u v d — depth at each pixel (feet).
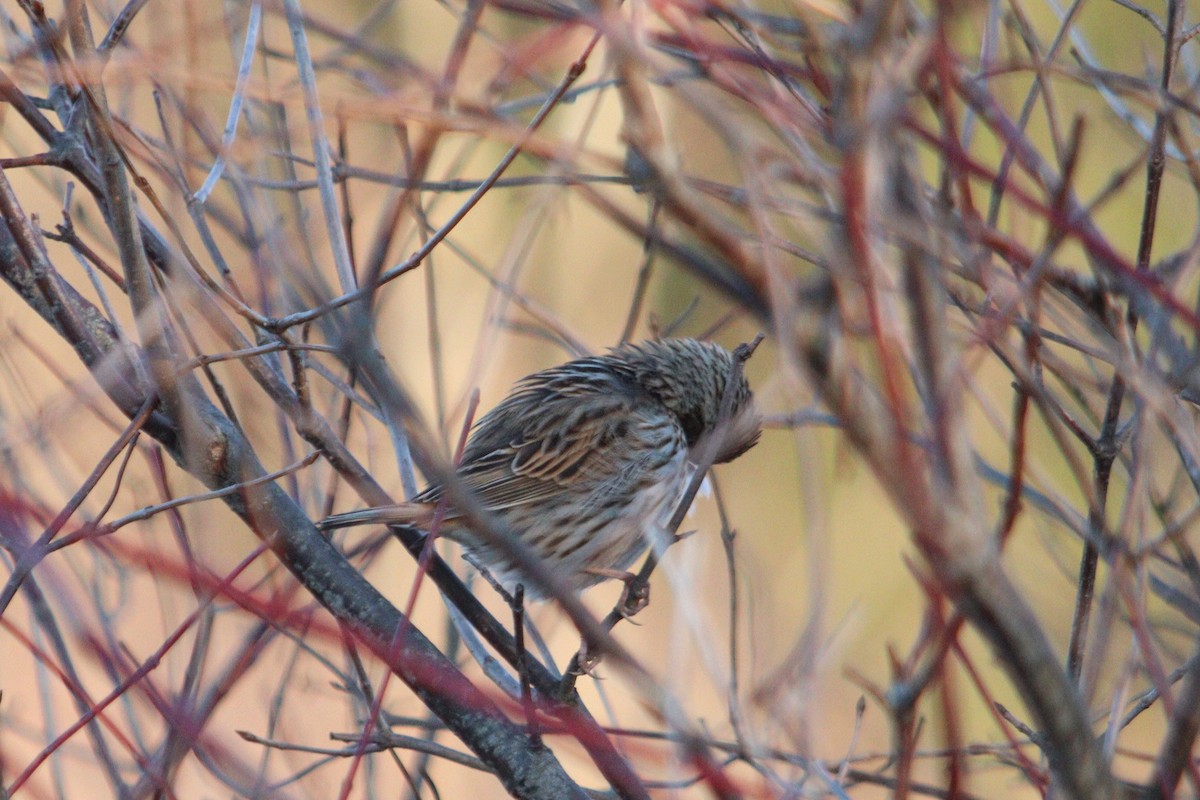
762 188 15.34
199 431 24.95
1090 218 21.90
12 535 21.66
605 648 15.94
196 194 24.17
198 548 28.17
